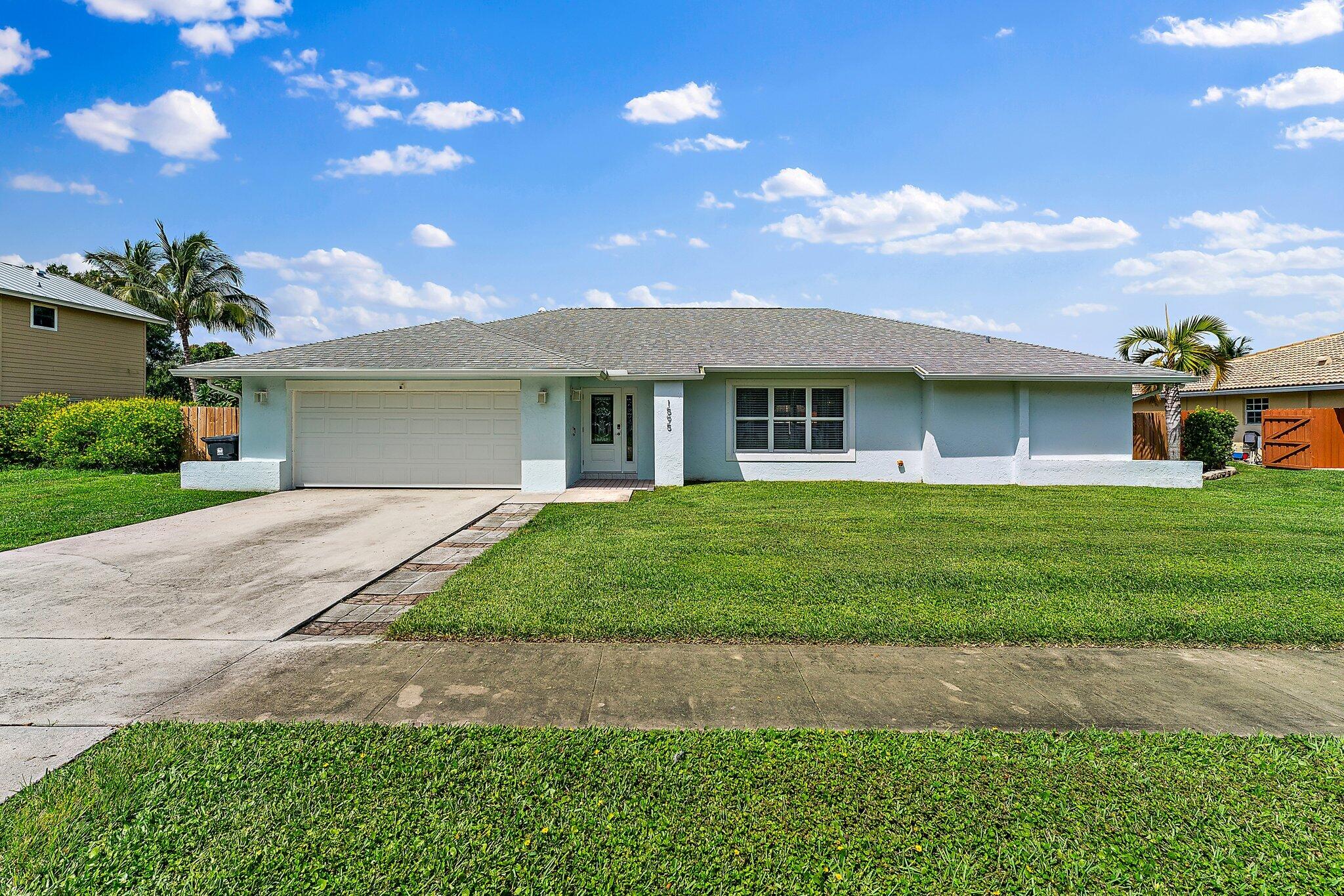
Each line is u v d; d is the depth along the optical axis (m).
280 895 2.35
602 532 8.91
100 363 21.97
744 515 10.31
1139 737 3.48
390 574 7.01
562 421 13.14
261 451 13.39
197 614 5.60
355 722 3.65
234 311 34.66
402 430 13.66
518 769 3.16
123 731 3.52
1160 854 2.59
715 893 2.39
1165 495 12.75
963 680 4.25
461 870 2.48
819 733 3.54
